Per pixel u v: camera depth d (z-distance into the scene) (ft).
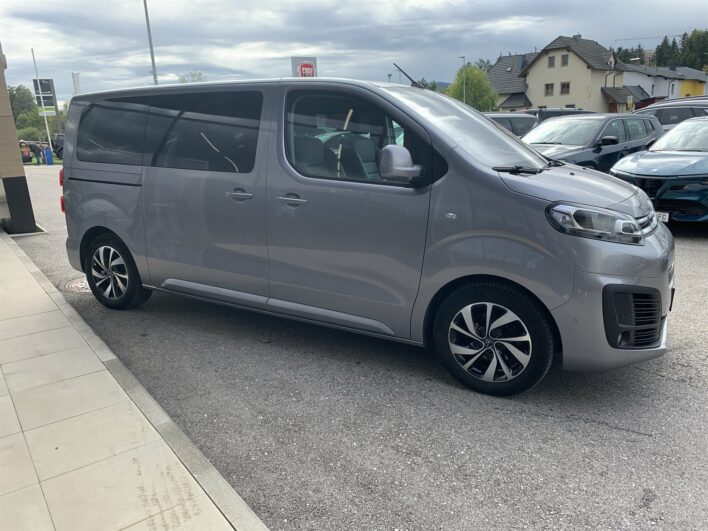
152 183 14.83
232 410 11.01
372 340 14.38
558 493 8.39
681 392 11.31
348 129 12.04
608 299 9.87
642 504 8.12
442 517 7.95
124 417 10.29
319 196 12.12
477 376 11.28
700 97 48.49
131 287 16.24
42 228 31.60
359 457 9.39
